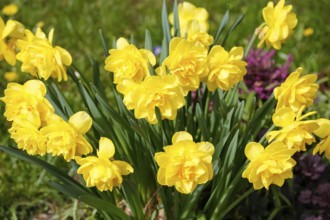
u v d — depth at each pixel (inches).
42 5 75.5
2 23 36.5
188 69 32.3
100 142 31.9
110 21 70.9
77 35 68.6
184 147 30.6
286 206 43.4
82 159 31.7
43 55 34.1
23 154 36.8
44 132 32.0
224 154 37.9
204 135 36.9
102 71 62.6
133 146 40.1
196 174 30.6
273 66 56.2
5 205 48.8
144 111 31.8
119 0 75.2
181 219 38.7
